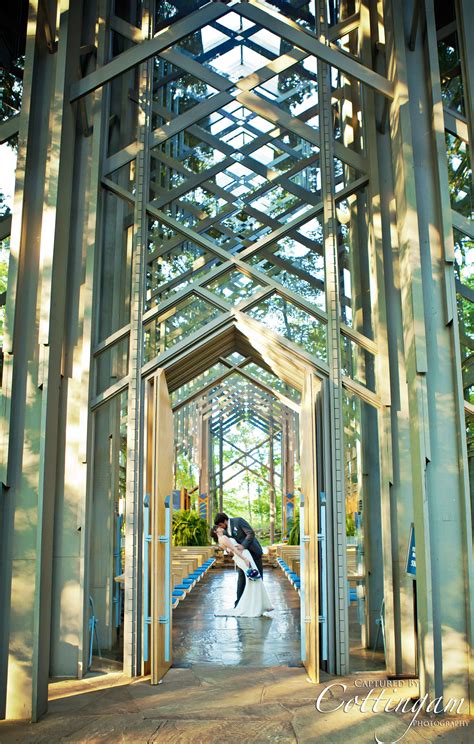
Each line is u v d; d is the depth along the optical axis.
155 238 8.70
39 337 4.98
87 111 6.41
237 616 8.45
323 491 5.96
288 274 7.83
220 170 8.76
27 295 5.11
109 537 6.51
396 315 6.05
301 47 5.62
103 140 6.57
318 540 5.76
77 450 5.87
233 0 8.13
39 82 5.56
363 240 7.20
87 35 6.52
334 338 5.97
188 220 9.29
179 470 17.92
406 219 5.08
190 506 19.55
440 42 6.32
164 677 5.38
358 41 7.09
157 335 8.03
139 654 5.57
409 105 5.34
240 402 20.31
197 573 12.47
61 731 4.12
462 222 5.25
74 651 5.54
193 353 6.20
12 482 4.84
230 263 6.26
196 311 8.18
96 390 6.36
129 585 5.66
